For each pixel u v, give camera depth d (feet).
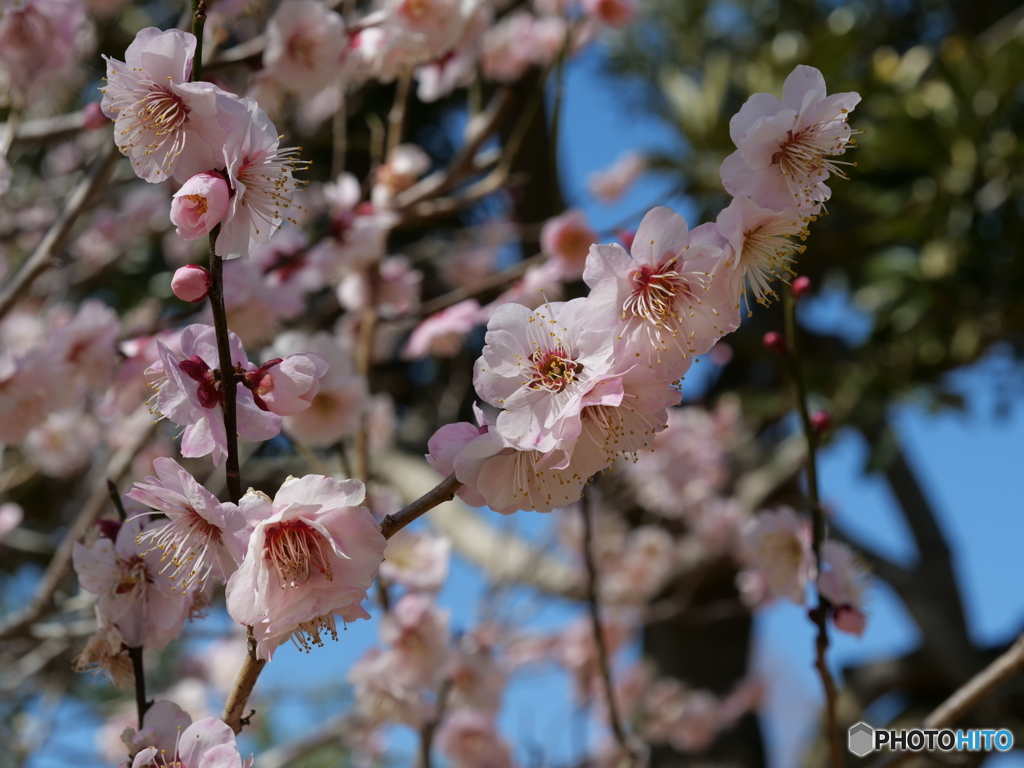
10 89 1.17
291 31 1.14
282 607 0.65
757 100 0.71
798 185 0.71
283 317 1.24
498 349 0.69
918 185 2.83
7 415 1.13
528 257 2.48
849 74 3.26
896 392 2.67
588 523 1.28
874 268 2.79
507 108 1.57
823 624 0.98
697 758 2.57
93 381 1.17
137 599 0.78
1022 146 2.70
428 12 1.22
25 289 1.10
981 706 2.28
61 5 1.16
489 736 1.77
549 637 2.27
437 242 2.41
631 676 2.36
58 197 2.11
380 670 1.30
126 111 0.73
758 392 2.90
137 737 0.74
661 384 0.68
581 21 1.71
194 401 0.71
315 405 1.15
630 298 0.69
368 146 2.47
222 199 0.69
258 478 2.37
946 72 2.87
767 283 0.73
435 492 0.68
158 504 0.70
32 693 1.91
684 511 2.52
